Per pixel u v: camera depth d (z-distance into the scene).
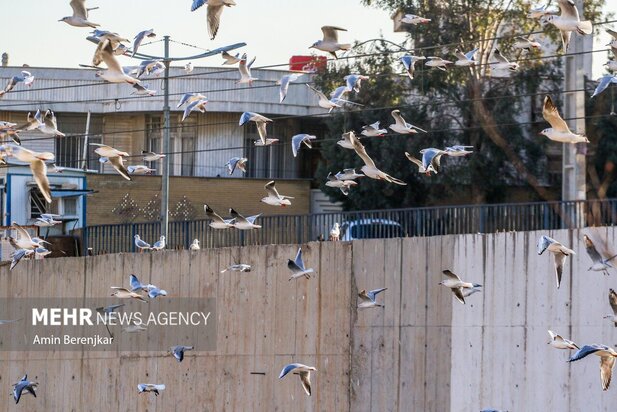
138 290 32.84
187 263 35.72
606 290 26.23
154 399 36.12
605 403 26.06
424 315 29.86
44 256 41.06
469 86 44.31
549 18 22.61
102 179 53.62
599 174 40.28
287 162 56.62
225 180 54.72
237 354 34.12
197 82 55.56
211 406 34.59
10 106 57.47
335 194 49.19
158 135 56.97
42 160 19.20
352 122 46.97
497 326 28.31
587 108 40.69
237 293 34.31
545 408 27.22
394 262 30.64
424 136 45.47
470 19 44.84
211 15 21.88
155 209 54.06
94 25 25.50
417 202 46.88
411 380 30.02
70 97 57.31
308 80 55.28
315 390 32.12
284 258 33.16
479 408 28.45
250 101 55.59
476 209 29.98
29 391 34.22
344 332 31.67
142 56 37.94
